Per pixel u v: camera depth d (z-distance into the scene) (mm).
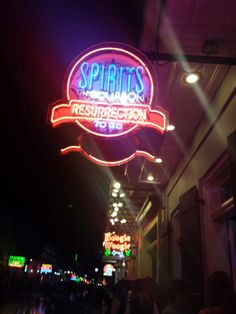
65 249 77812
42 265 55562
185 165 8047
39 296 36219
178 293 3441
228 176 5973
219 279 2672
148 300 5121
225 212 5680
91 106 4523
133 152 4898
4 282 34812
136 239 20391
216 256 5938
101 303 24391
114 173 11789
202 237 6324
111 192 15289
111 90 4574
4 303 23219
